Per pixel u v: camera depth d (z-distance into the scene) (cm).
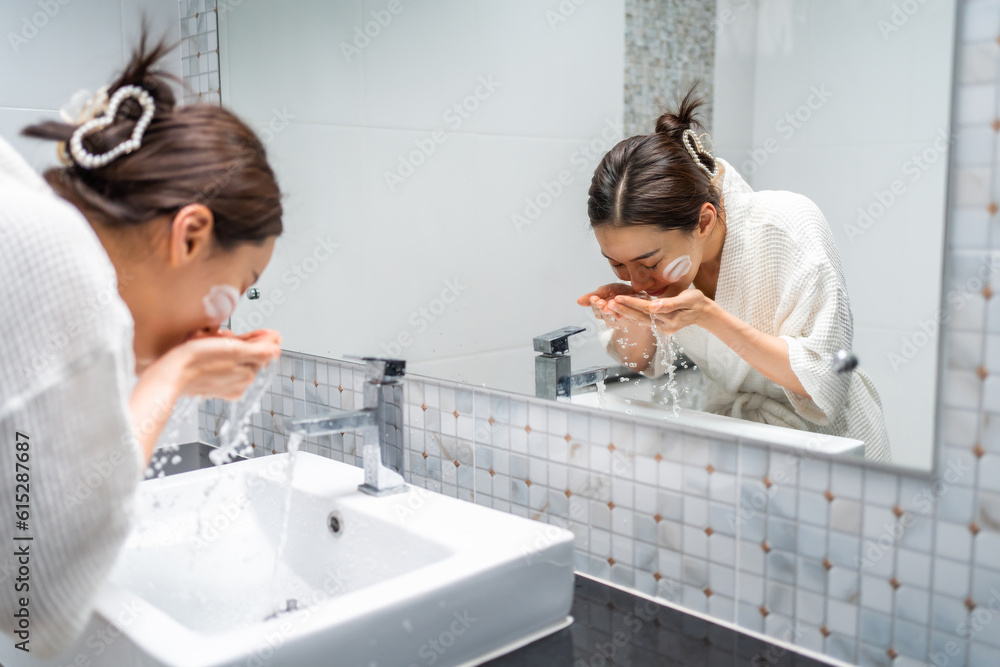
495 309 113
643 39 95
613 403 100
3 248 62
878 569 78
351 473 118
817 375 82
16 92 149
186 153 78
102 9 159
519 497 113
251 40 153
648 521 97
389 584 78
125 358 69
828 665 82
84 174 78
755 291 87
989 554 71
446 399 123
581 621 92
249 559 116
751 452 87
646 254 96
